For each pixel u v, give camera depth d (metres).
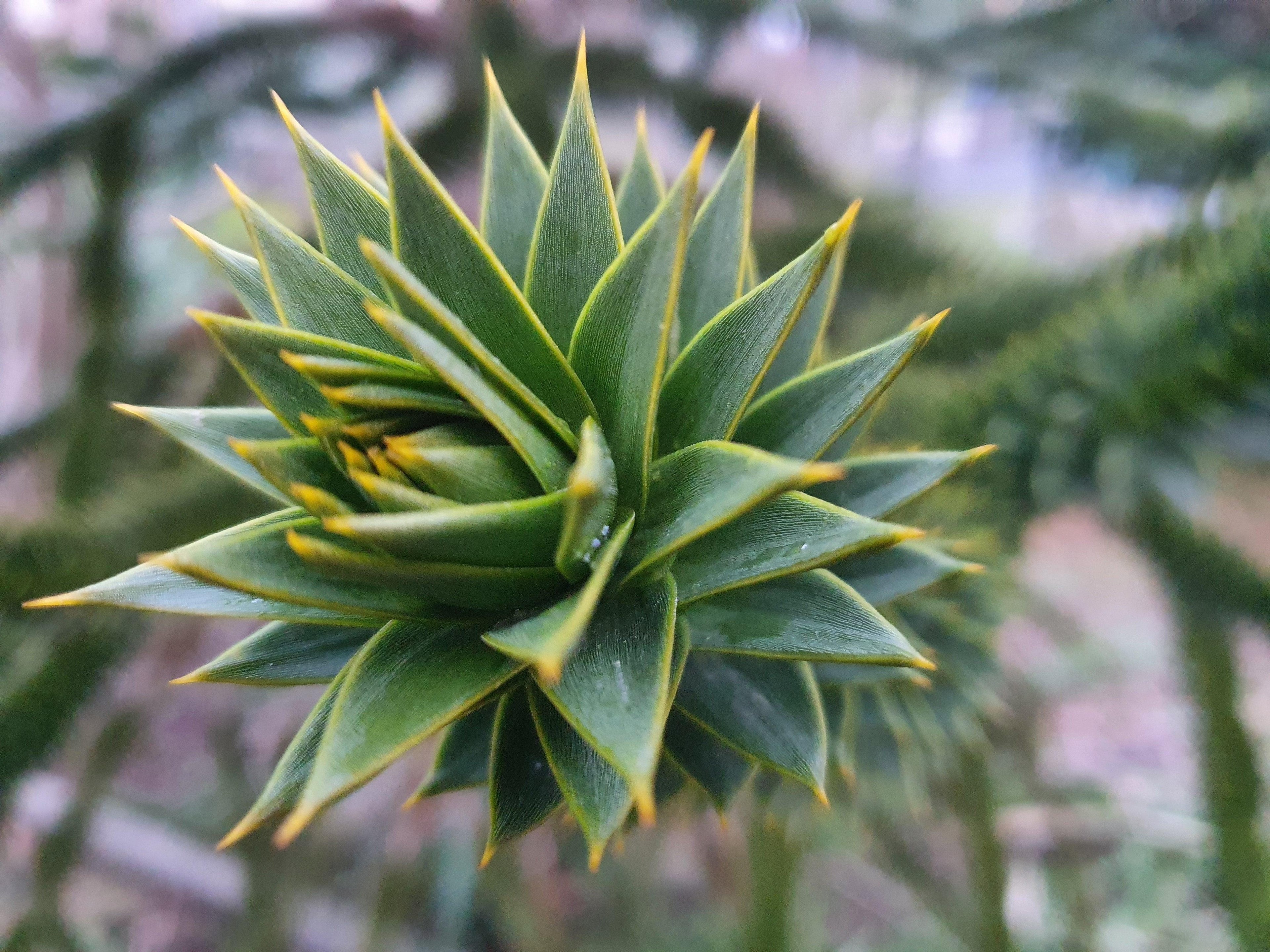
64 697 0.17
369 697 0.08
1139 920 0.34
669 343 0.11
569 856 0.18
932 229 0.23
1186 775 0.43
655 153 0.34
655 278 0.09
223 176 0.10
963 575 0.13
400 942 0.33
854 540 0.08
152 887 0.37
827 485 0.11
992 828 0.19
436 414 0.09
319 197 0.11
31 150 0.27
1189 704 0.18
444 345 0.09
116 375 0.25
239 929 0.25
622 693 0.08
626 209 0.13
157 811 0.37
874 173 0.43
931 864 0.26
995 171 0.55
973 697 0.16
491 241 0.12
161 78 0.28
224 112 0.35
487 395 0.08
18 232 0.36
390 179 0.09
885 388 0.10
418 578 0.08
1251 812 0.17
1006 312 0.19
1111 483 0.16
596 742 0.08
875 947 0.39
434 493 0.09
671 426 0.10
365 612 0.09
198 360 0.28
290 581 0.09
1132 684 0.49
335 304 0.10
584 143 0.10
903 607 0.16
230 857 0.35
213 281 0.44
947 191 0.56
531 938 0.28
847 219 0.09
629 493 0.09
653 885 0.32
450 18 0.28
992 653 0.17
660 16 0.30
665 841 0.26
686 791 0.15
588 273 0.11
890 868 0.27
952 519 0.16
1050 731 0.34
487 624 0.09
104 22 0.44
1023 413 0.16
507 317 0.10
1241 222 0.15
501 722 0.10
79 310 0.26
